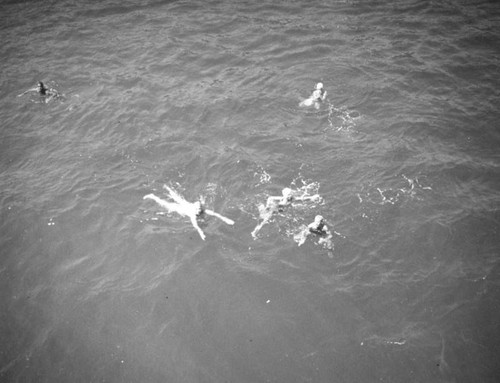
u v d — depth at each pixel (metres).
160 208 13.31
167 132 16.16
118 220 13.04
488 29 21.00
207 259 11.77
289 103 17.22
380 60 19.41
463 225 12.28
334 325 10.23
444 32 21.06
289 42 21.08
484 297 10.63
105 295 11.11
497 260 11.42
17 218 13.23
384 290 10.88
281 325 10.28
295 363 9.56
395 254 11.71
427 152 14.73
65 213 13.33
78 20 23.80
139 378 9.46
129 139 15.95
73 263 11.98
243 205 13.21
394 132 15.62
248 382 9.27
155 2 25.20
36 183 14.46
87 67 20.09
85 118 17.17
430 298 10.67
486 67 18.56
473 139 15.18
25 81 19.34
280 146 15.23
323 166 14.38
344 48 20.39
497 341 9.76
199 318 10.51
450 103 16.77
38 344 10.18
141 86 18.64
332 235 12.18
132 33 22.41
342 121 16.25
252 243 12.12
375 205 12.96
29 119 17.33
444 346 9.72
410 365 9.41
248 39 21.48
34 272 11.80
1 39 22.34
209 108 17.16
